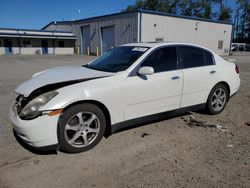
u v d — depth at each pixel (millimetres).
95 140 3684
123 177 2980
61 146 3436
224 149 3729
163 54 4371
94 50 33312
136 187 2791
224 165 3270
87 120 3584
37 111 3182
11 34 33719
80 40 36438
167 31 28109
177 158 3438
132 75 3930
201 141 4000
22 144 3791
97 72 4004
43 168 3162
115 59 4473
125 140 3984
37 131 3178
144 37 26172
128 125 4020
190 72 4621
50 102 3232
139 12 25172
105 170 3129
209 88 5023
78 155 3502
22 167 3176
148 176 3002
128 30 26828
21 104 3494
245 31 71500
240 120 5074
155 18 26656
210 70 4977
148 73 3812
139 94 3967
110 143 3867
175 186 2809
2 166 3193
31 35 35062
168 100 4383
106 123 3871
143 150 3662
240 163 3324
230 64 5535
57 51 38000
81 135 3539
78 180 2920
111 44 29938
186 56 4684
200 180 2926
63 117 3340
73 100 3338
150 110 4184
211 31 33625
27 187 2785
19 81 9469
